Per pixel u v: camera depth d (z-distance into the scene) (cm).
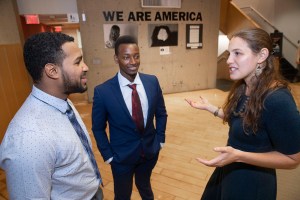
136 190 210
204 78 598
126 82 133
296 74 663
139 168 154
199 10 538
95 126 138
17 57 327
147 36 509
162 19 511
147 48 517
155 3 493
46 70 76
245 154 87
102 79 498
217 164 88
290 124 82
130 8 479
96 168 100
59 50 77
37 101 79
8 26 387
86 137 98
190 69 575
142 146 140
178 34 536
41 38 75
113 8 466
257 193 99
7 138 70
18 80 325
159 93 149
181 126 365
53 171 76
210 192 123
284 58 712
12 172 68
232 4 648
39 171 69
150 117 139
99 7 456
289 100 84
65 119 85
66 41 79
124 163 140
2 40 378
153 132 147
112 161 142
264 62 90
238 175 103
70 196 84
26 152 67
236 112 103
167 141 313
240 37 89
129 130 136
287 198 191
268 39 88
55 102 82
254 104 89
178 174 237
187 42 549
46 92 80
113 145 141
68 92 85
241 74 92
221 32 704
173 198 201
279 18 708
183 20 530
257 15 743
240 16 629
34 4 432
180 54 553
